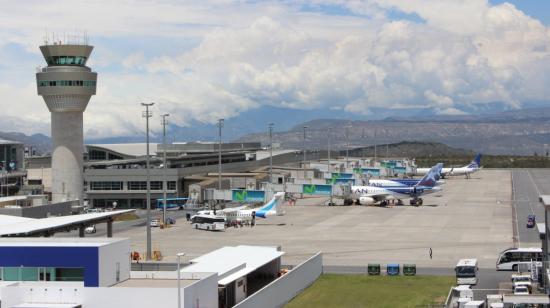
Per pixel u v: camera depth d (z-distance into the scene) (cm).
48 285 7294
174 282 7669
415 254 13050
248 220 17762
